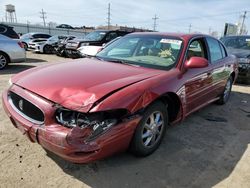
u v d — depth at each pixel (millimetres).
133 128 2516
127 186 2465
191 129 3939
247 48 8391
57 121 2309
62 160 2793
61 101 2320
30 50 17594
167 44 3682
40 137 2330
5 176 2477
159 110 2965
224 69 4758
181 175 2697
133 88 2574
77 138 2172
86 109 2221
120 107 2352
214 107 5223
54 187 2381
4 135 3266
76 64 3336
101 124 2264
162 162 2910
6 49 8305
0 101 4566
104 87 2475
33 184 2400
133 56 3703
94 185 2449
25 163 2701
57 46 14305
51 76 2787
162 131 3135
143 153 2891
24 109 2594
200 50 4000
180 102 3236
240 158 3135
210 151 3262
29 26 36562
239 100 5922
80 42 11391
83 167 2699
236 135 3838
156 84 2816
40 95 2451
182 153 3150
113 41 4367
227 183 2619
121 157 2926
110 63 3422
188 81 3361
